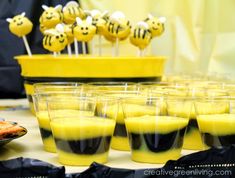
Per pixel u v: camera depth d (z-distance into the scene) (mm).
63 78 772
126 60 768
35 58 781
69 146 557
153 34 827
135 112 583
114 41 857
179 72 1082
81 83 731
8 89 1069
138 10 1112
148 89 655
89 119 569
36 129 726
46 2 1065
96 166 529
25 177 527
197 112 603
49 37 776
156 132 569
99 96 595
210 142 591
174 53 1137
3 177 529
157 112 580
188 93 651
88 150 558
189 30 1125
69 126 553
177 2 1122
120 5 1101
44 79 782
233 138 586
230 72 1127
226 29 1128
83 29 759
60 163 568
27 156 595
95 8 1085
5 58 1058
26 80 819
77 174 530
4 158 584
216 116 593
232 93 646
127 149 627
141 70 783
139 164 571
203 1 1110
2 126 619
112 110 576
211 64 1137
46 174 525
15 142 655
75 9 823
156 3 1124
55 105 583
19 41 1057
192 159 538
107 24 803
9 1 1046
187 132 628
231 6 1118
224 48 1127
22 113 848
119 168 535
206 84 761
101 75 766
